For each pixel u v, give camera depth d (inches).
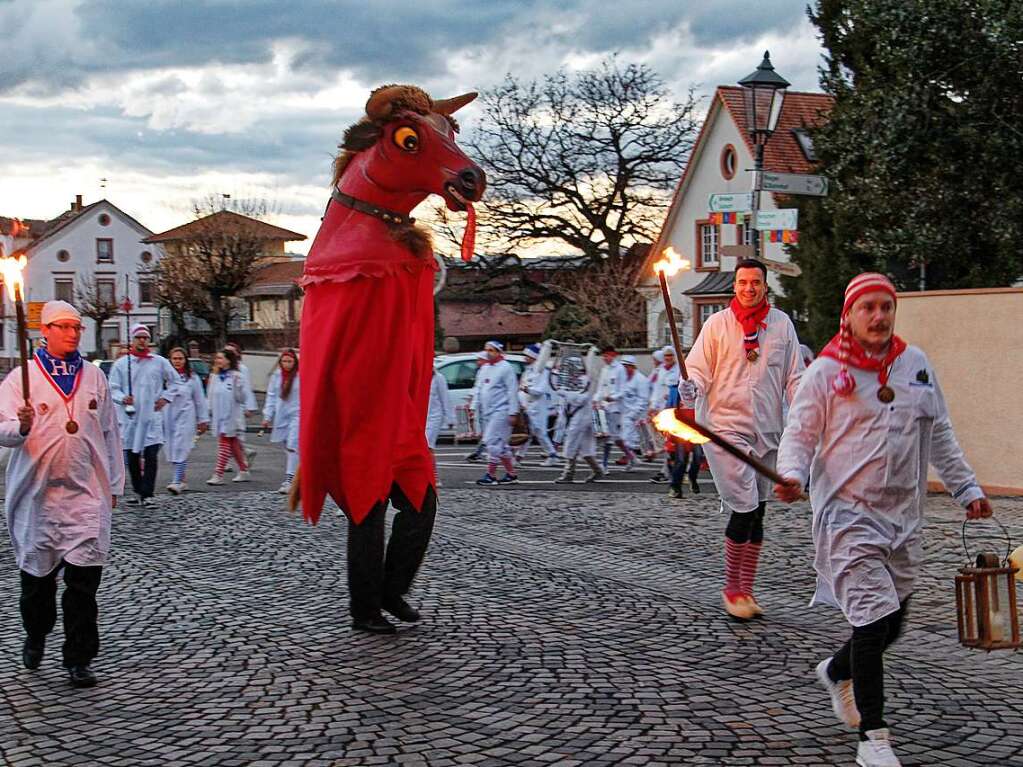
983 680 243.8
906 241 776.3
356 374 287.1
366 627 291.9
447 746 207.5
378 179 290.7
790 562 383.9
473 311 2297.0
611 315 1542.8
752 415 297.3
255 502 573.0
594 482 671.8
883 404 197.2
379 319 288.0
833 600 204.5
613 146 1731.1
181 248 2190.0
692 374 301.0
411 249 292.4
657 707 227.1
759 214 602.2
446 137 291.4
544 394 779.4
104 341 3339.1
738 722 217.3
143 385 557.0
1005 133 741.9
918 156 775.1
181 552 420.8
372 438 288.7
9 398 253.4
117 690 247.4
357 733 215.8
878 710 190.9
